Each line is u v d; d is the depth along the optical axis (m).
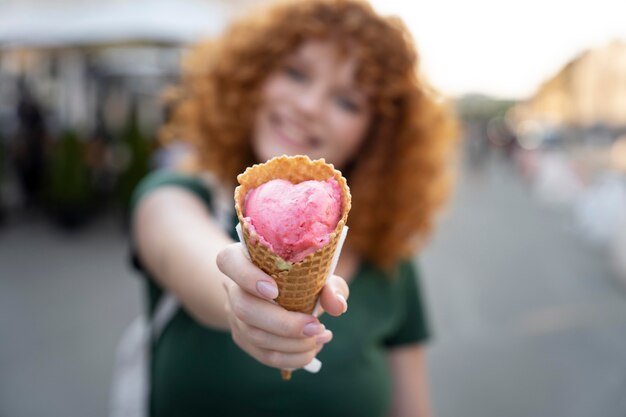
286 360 1.00
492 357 4.14
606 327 4.73
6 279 5.36
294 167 0.96
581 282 6.11
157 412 1.55
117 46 6.86
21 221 7.61
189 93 2.08
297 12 1.69
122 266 6.03
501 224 9.81
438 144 1.88
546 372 3.92
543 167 13.38
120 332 4.34
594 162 10.37
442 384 3.72
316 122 1.71
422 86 1.79
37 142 7.98
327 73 1.69
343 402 1.49
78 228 7.39
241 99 1.75
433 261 6.88
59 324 4.43
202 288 1.23
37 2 7.86
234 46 1.78
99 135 8.69
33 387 3.47
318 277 0.95
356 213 1.71
